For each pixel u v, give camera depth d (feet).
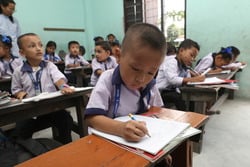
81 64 13.99
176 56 6.89
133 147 1.68
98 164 1.49
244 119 7.76
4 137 3.34
